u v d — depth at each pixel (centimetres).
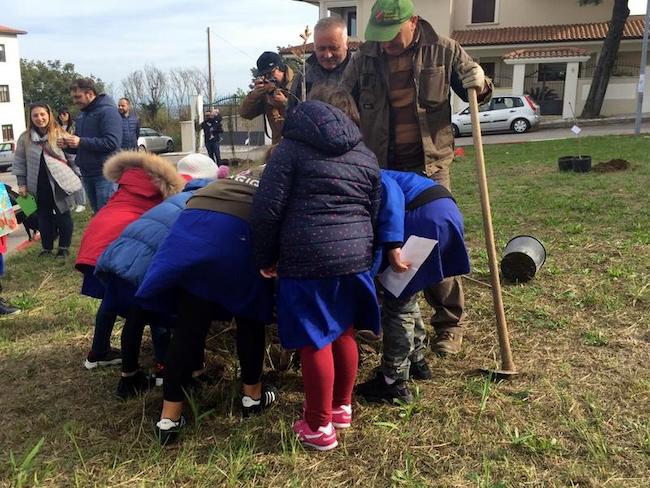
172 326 312
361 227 259
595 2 2653
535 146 1728
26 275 612
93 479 257
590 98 2536
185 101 4353
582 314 404
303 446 272
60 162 669
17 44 5088
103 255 300
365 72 355
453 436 272
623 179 934
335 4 2934
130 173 349
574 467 246
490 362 345
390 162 369
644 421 276
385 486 245
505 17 3045
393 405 303
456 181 1070
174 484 250
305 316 255
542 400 299
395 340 297
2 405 324
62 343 411
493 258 325
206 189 281
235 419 296
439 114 358
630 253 522
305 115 252
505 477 244
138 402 318
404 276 286
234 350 359
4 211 496
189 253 261
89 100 653
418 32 346
